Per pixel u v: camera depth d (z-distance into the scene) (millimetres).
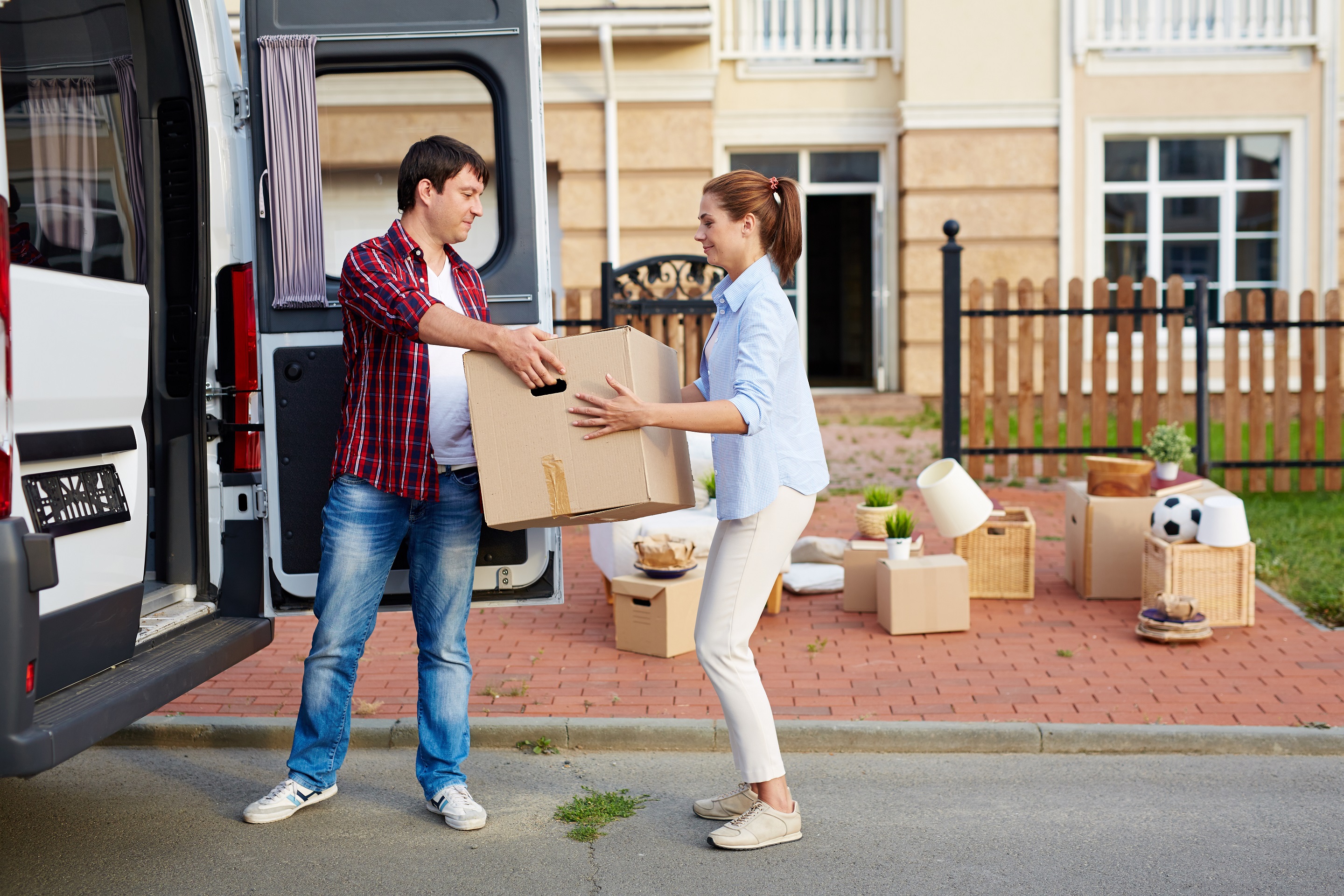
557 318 10977
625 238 12078
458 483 3441
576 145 11906
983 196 12539
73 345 2936
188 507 3822
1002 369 8852
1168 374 8719
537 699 4656
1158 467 6461
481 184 3396
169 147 3826
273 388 3746
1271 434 10938
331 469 3676
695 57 11891
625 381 3033
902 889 3125
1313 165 12602
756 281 3230
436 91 3760
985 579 6148
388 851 3377
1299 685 4730
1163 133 12617
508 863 3297
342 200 3770
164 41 3758
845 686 4805
